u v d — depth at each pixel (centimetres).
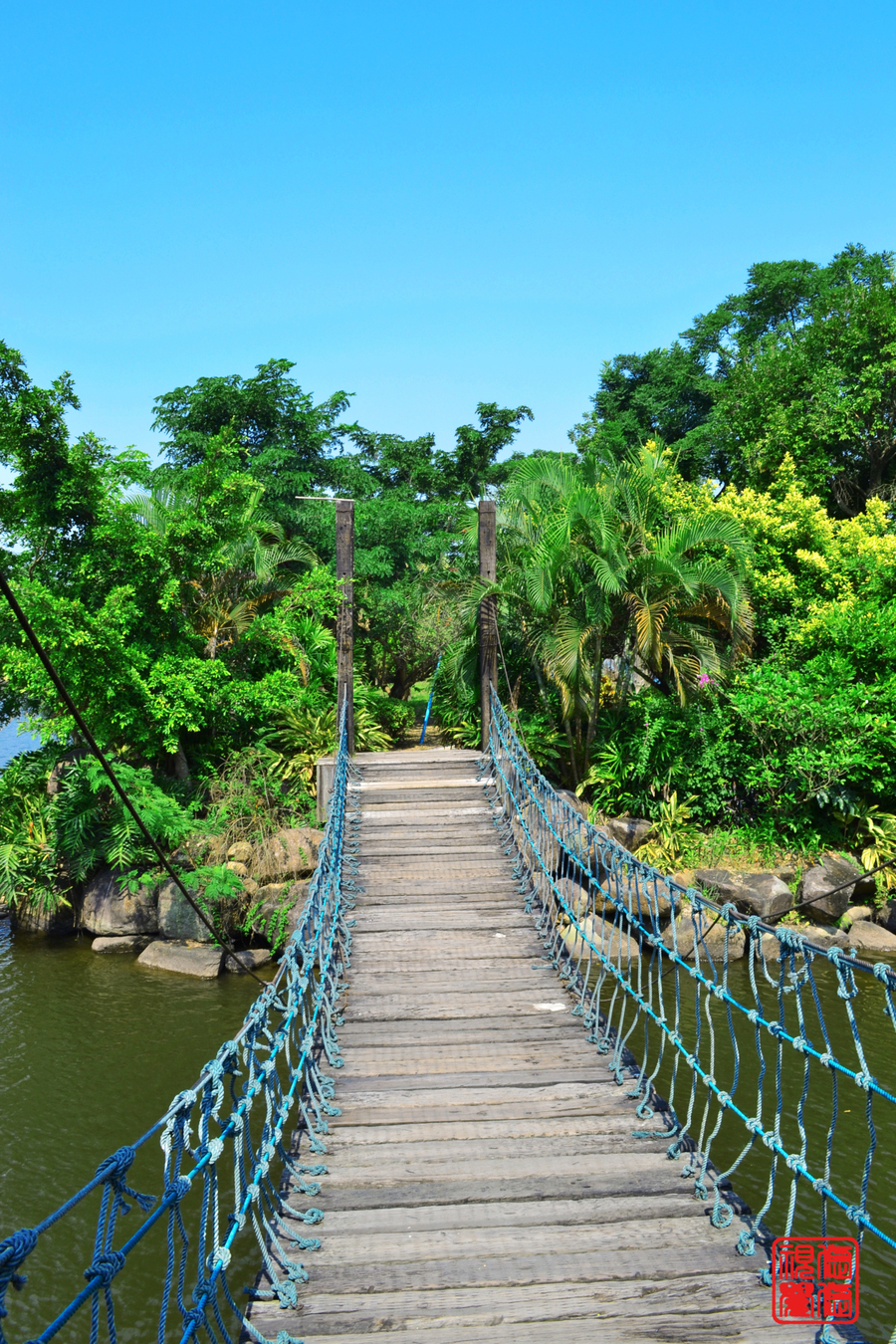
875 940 1198
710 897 1212
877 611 1512
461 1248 382
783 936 393
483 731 1464
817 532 1759
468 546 1759
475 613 1522
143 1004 1037
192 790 1380
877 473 2269
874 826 1309
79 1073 868
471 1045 609
